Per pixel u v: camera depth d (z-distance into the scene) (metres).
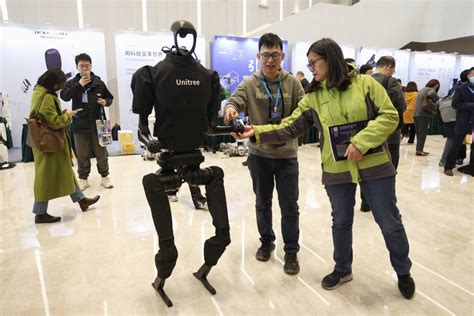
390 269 2.14
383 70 2.64
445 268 2.16
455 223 2.90
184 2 8.39
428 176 4.47
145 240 2.55
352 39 8.45
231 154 5.74
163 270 1.74
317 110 1.76
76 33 5.88
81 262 2.22
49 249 2.40
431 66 8.74
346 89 1.68
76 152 3.77
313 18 7.97
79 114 3.65
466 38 9.17
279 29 7.89
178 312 1.73
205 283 1.94
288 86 2.04
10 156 5.44
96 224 2.85
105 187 3.88
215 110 1.81
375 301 1.82
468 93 4.20
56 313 1.71
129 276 2.06
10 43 5.63
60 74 2.74
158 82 1.58
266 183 2.12
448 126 4.79
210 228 2.78
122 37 6.05
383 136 1.59
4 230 2.71
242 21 9.16
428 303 1.80
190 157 1.72
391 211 1.72
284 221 2.11
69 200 3.45
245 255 2.32
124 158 5.48
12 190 3.75
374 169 1.68
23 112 5.95
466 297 1.86
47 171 2.79
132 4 7.88
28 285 1.96
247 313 1.73
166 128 1.64
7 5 6.96
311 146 6.80
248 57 6.97
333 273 1.97
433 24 9.18
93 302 1.81
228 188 3.88
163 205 1.68
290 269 2.08
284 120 1.93
